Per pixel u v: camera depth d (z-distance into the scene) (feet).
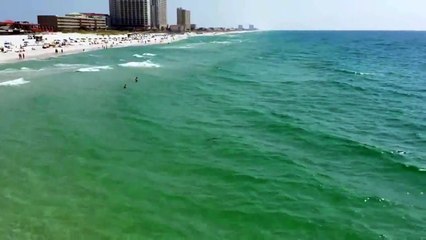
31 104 105.50
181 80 154.40
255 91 129.39
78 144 70.13
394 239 39.29
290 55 308.40
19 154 64.69
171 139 73.10
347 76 173.37
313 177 54.85
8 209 45.75
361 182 53.21
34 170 57.82
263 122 85.56
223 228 42.16
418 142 71.20
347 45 484.33
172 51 351.46
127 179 54.75
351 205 46.62
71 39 425.28
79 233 41.06
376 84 147.84
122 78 159.63
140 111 96.43
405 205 46.39
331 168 58.54
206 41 604.08
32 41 369.30
